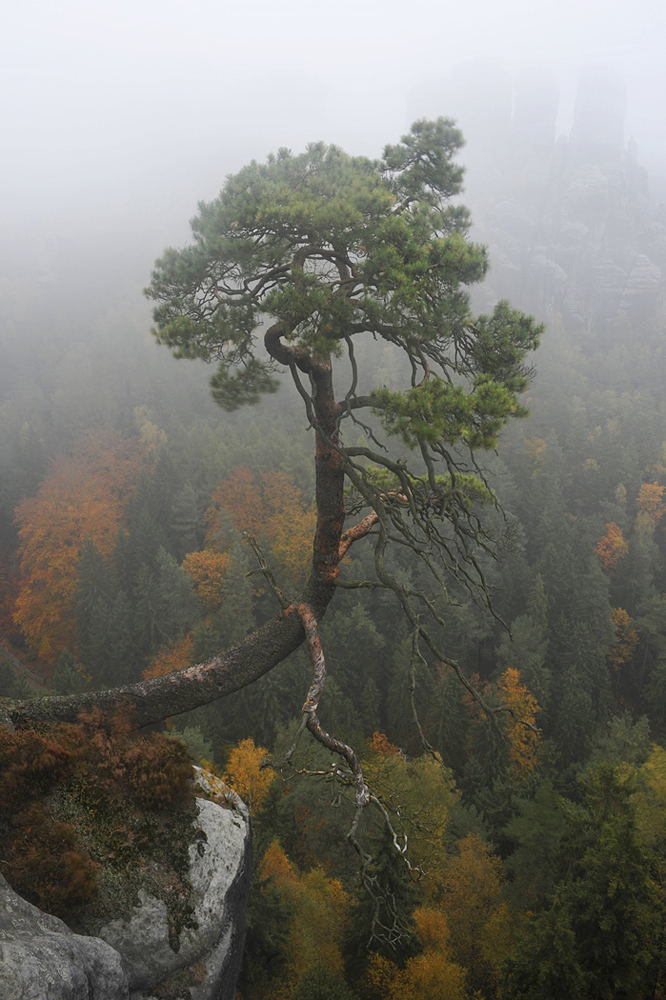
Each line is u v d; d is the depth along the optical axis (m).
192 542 72.69
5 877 6.92
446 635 55.12
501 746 8.28
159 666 54.66
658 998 18.45
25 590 75.75
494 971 27.14
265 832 27.31
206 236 8.77
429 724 47.00
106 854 7.64
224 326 8.84
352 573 60.00
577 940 19.39
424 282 8.17
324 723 43.94
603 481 91.19
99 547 78.69
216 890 7.94
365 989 24.16
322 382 9.26
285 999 23.25
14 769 7.80
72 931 6.64
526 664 52.06
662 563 83.12
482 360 8.64
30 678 70.62
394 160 10.12
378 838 22.19
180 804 8.53
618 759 41.88
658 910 18.81
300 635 9.76
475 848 31.81
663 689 61.44
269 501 77.06
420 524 8.63
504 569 62.41
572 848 21.41
